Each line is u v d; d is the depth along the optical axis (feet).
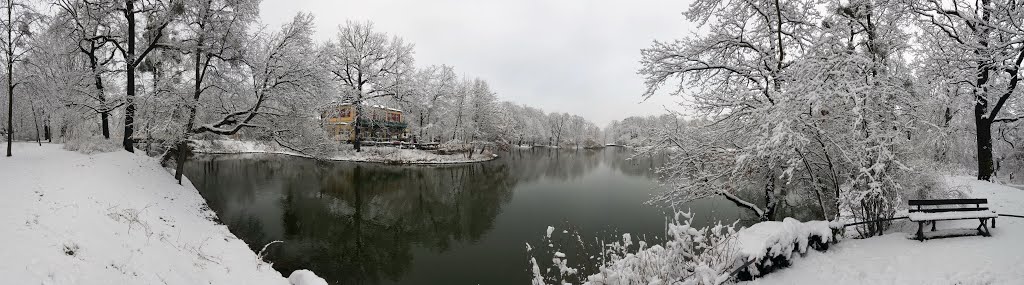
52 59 49.14
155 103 47.44
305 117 56.49
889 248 20.95
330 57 57.11
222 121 52.03
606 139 355.97
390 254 40.29
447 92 142.00
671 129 35.70
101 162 43.27
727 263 17.63
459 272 35.55
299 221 50.37
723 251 18.38
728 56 36.88
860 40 28.78
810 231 21.17
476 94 148.46
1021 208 29.40
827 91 22.94
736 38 35.81
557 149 269.64
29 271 14.30
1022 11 38.37
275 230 45.80
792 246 19.33
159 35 50.03
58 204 24.79
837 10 28.30
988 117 43.57
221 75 53.72
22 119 84.17
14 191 26.35
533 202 65.51
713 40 36.01
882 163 23.30
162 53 53.62
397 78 118.93
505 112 178.60
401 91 120.16
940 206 27.99
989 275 16.62
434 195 72.23
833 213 31.45
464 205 63.93
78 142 53.36
